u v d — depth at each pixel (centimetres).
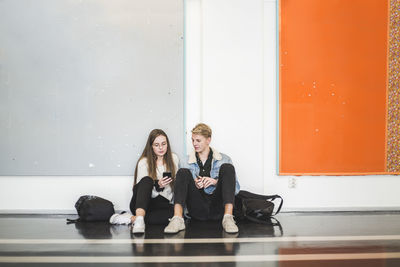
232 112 324
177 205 248
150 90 322
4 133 319
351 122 328
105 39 321
